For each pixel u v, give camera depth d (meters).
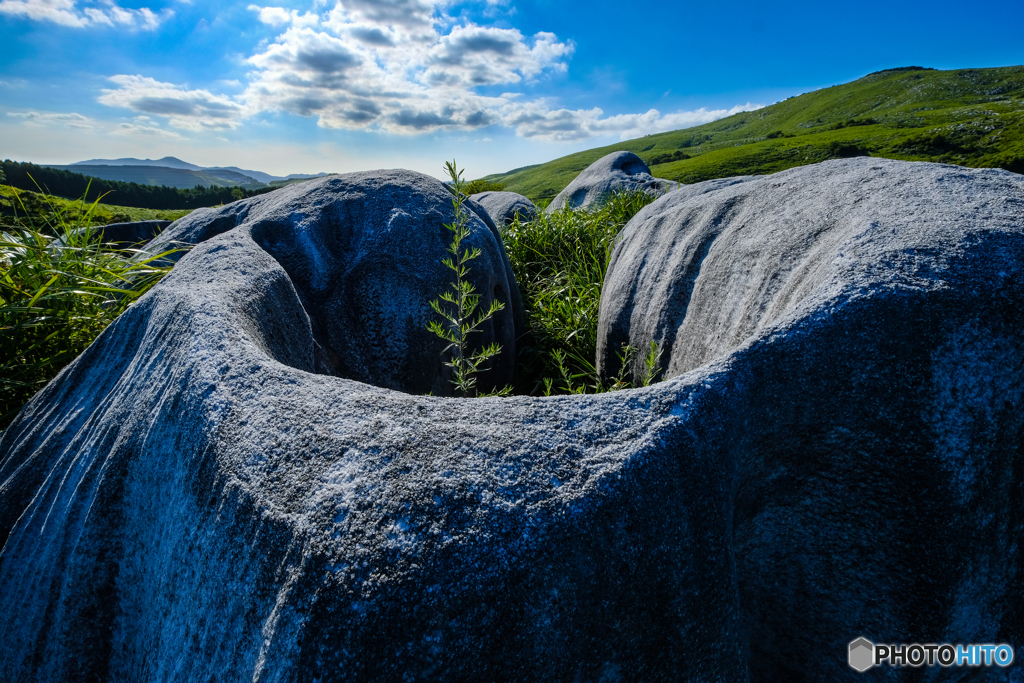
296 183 3.22
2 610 1.13
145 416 1.16
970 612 1.03
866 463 1.03
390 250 2.44
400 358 2.37
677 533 0.89
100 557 1.07
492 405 1.04
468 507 0.82
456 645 0.74
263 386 1.08
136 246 3.54
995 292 1.04
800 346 1.03
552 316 3.55
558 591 0.80
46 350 2.14
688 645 0.90
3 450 1.50
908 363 1.01
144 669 0.98
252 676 0.76
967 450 1.00
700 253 1.98
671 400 1.01
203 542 0.90
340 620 0.72
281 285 1.73
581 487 0.87
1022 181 1.31
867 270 1.10
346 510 0.81
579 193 8.13
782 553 1.13
